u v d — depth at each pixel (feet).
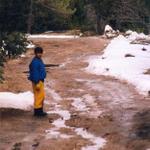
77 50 95.96
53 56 88.63
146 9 186.39
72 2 166.81
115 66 69.87
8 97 49.67
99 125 40.96
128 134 37.81
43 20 158.20
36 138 38.01
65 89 58.18
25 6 142.10
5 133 39.50
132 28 175.11
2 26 120.06
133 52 84.23
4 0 124.77
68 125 42.04
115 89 56.39
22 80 63.10
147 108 45.65
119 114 44.24
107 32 135.03
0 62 48.11
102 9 169.07
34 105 45.16
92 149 34.94
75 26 164.76
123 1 172.55
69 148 35.35
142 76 60.80
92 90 56.70
